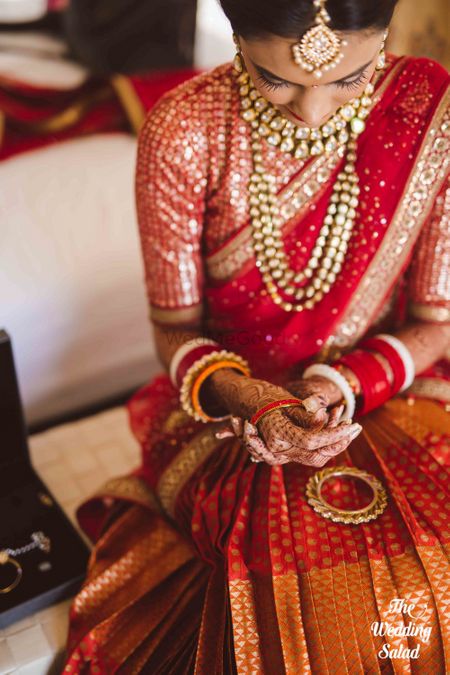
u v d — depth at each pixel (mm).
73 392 1944
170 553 1229
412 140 1080
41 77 2674
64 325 1885
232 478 1146
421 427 1192
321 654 978
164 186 1133
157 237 1180
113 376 1985
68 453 1633
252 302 1191
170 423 1312
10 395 1344
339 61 899
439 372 1301
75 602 1177
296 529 1053
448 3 2027
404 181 1094
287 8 853
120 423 1722
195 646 1081
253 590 1035
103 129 2564
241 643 1015
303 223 1133
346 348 1222
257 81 966
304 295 1173
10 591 1247
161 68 2801
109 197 2191
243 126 1089
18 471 1448
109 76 2562
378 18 874
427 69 1082
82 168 2311
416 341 1197
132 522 1296
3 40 2957
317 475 1123
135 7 2654
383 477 1108
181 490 1219
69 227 2076
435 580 993
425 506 1067
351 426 983
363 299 1177
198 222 1173
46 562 1297
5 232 2043
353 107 1064
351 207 1117
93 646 1126
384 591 995
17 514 1389
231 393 1104
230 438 1209
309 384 1123
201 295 1253
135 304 1960
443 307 1210
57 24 3059
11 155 2396
